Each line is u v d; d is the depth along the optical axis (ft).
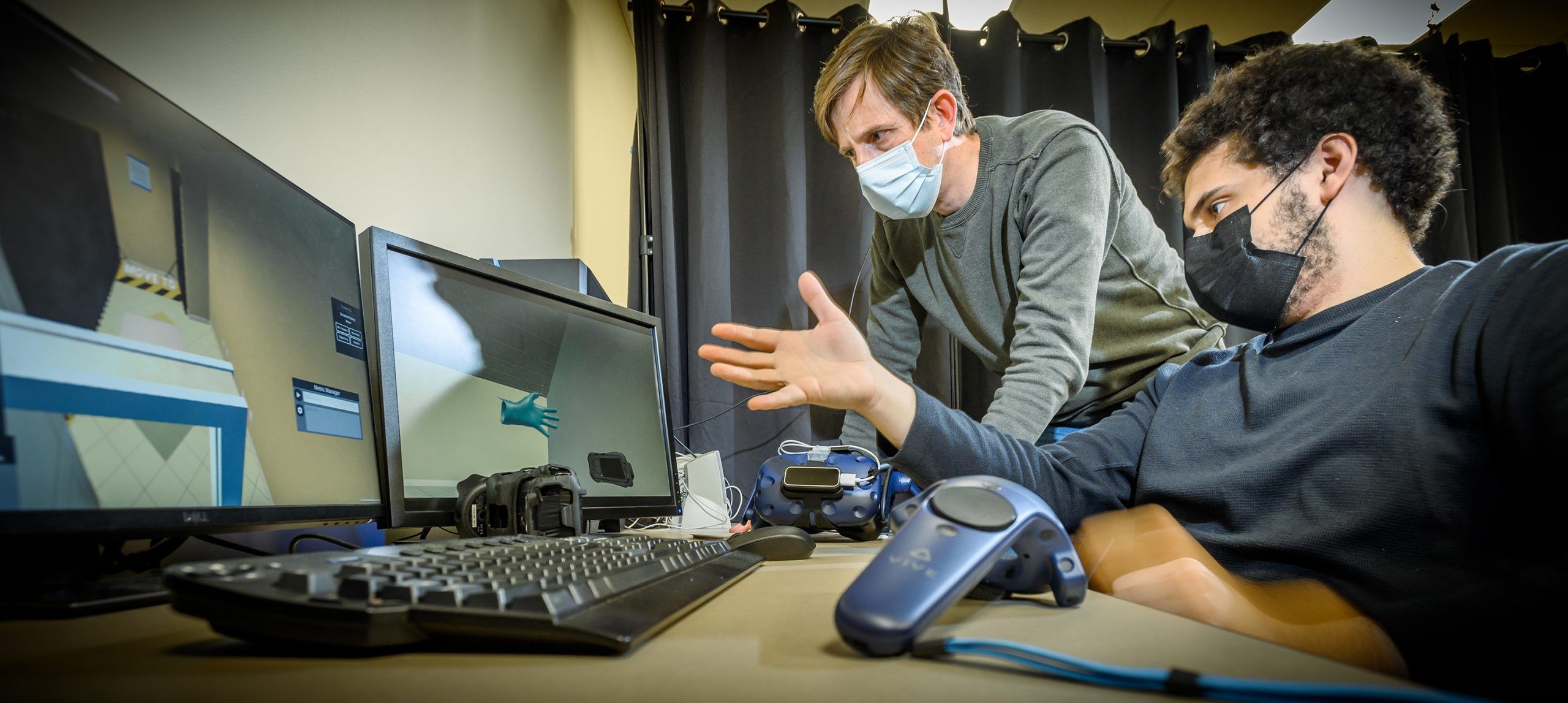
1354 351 2.23
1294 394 2.30
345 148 3.52
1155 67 8.91
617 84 9.11
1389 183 2.38
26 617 1.35
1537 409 1.72
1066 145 4.47
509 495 2.61
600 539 2.03
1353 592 1.97
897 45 4.86
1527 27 9.32
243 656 1.04
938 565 1.17
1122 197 4.89
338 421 2.35
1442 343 2.02
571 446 3.47
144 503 1.53
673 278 7.61
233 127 2.79
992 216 4.93
